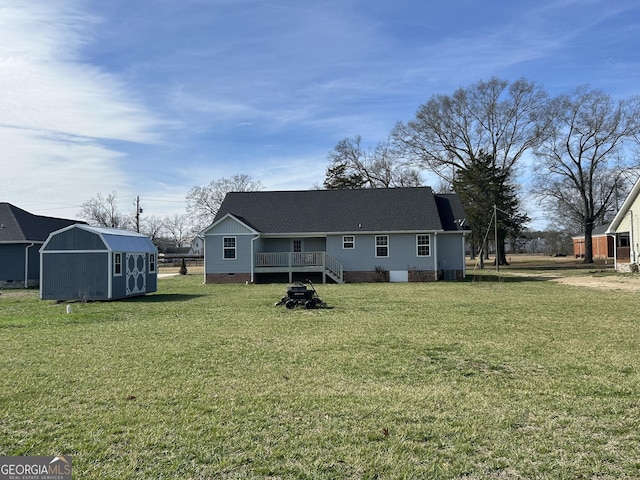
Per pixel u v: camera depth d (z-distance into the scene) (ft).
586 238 163.94
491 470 14.03
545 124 149.59
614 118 149.59
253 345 31.65
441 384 22.47
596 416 18.06
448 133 154.92
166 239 361.51
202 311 50.55
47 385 22.63
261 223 103.76
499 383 22.52
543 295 63.72
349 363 26.53
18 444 15.93
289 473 13.92
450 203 109.81
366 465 14.37
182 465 14.42
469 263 186.19
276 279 102.53
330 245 100.42
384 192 109.70
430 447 15.55
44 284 64.49
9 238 97.14
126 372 24.91
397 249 99.25
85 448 15.58
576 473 13.75
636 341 32.17
